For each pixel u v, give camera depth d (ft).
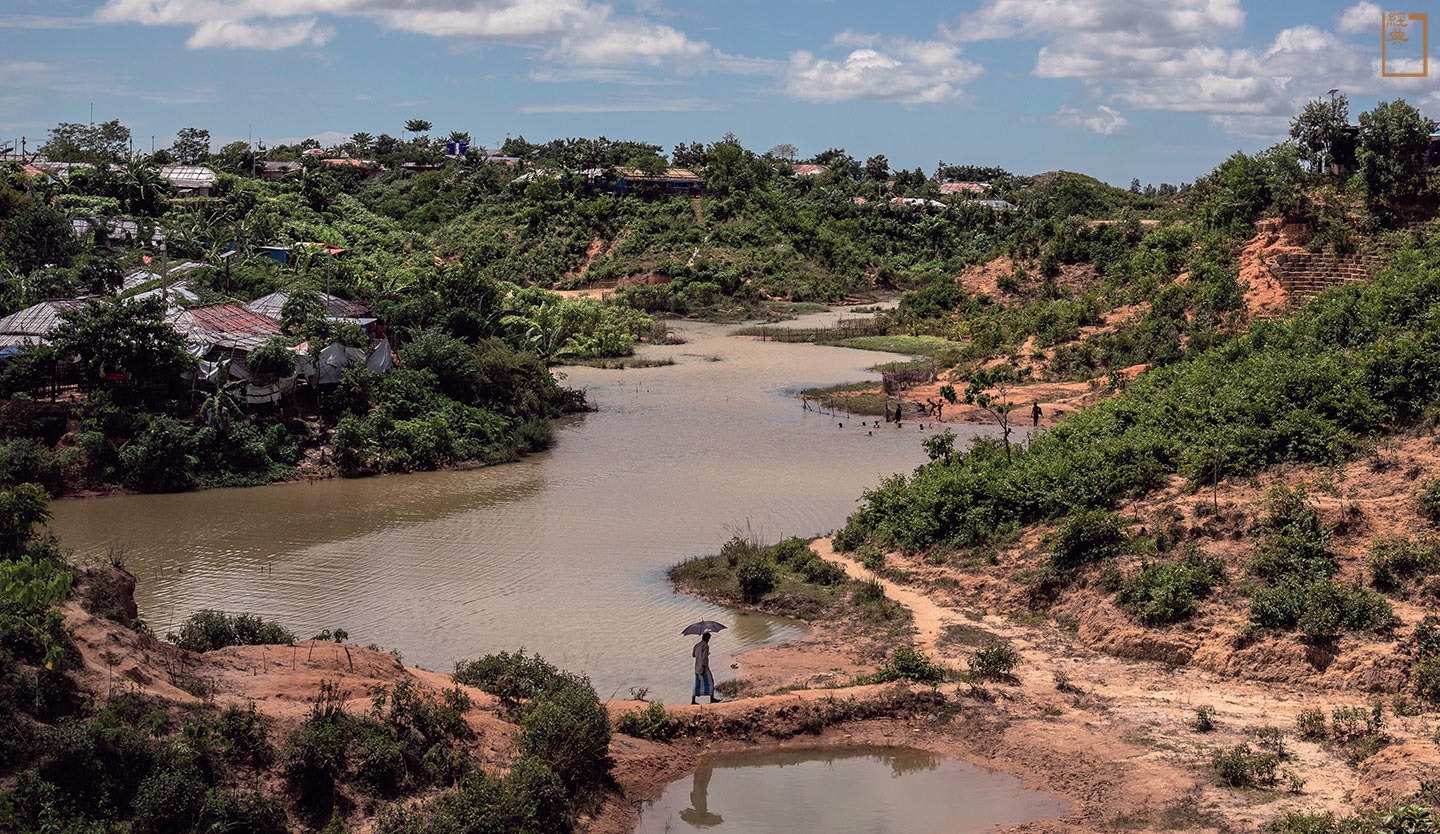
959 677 88.12
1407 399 119.65
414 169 593.83
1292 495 102.99
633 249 479.41
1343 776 67.05
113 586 74.64
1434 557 90.22
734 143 614.75
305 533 139.03
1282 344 154.71
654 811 68.18
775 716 79.61
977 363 278.46
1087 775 70.38
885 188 639.35
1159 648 92.32
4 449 151.74
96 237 320.50
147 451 160.25
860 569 121.08
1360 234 234.58
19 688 57.00
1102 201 629.92
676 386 271.08
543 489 165.58
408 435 181.06
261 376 179.01
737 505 154.81
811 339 357.00
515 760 66.80
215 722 61.16
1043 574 107.55
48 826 51.29
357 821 59.72
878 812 67.46
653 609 110.93
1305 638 86.12
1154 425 136.46
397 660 80.48
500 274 458.91
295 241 373.81
